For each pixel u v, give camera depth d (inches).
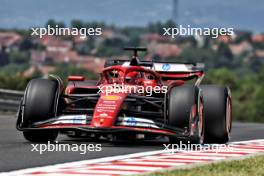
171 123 1227.2
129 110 1253.7
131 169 957.8
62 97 1293.1
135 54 1391.5
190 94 1235.2
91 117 1213.1
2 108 2591.0
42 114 1243.2
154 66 1403.8
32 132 1275.8
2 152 1121.4
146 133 1194.6
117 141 1334.9
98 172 918.4
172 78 1407.5
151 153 1142.3
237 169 975.0
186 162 1050.1
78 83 1366.9
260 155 1152.8
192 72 1403.8
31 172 909.8
